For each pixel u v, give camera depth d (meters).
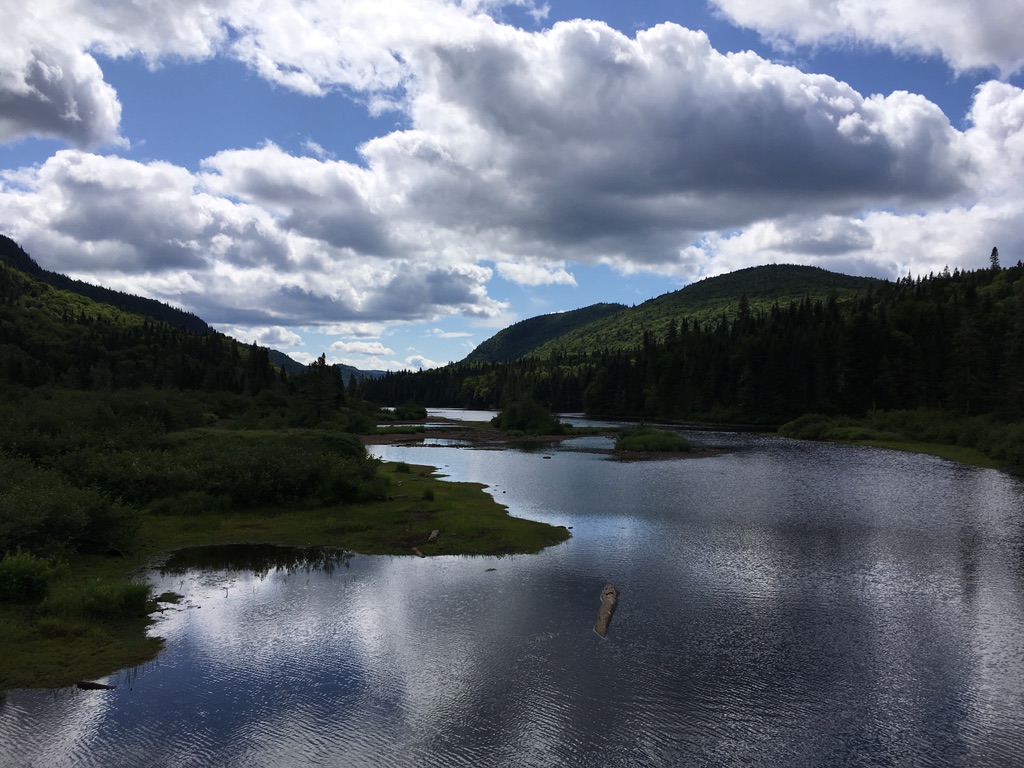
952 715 11.98
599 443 74.44
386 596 18.00
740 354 121.94
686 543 24.50
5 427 34.34
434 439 80.75
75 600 15.71
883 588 19.19
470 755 10.48
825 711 12.03
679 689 12.78
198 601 17.45
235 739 10.84
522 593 18.33
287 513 28.56
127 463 29.84
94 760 10.21
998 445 54.44
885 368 98.56
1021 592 18.92
